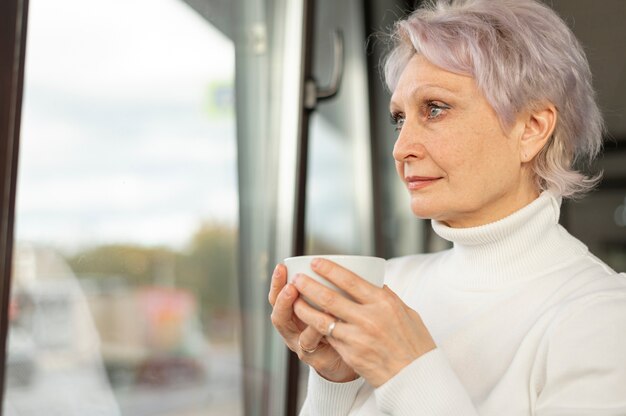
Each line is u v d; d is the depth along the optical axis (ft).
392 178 11.01
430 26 3.10
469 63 2.99
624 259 17.02
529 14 3.12
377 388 2.56
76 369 4.49
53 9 4.33
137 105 5.02
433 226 3.31
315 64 8.37
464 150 3.00
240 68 6.23
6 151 3.86
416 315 2.65
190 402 5.55
